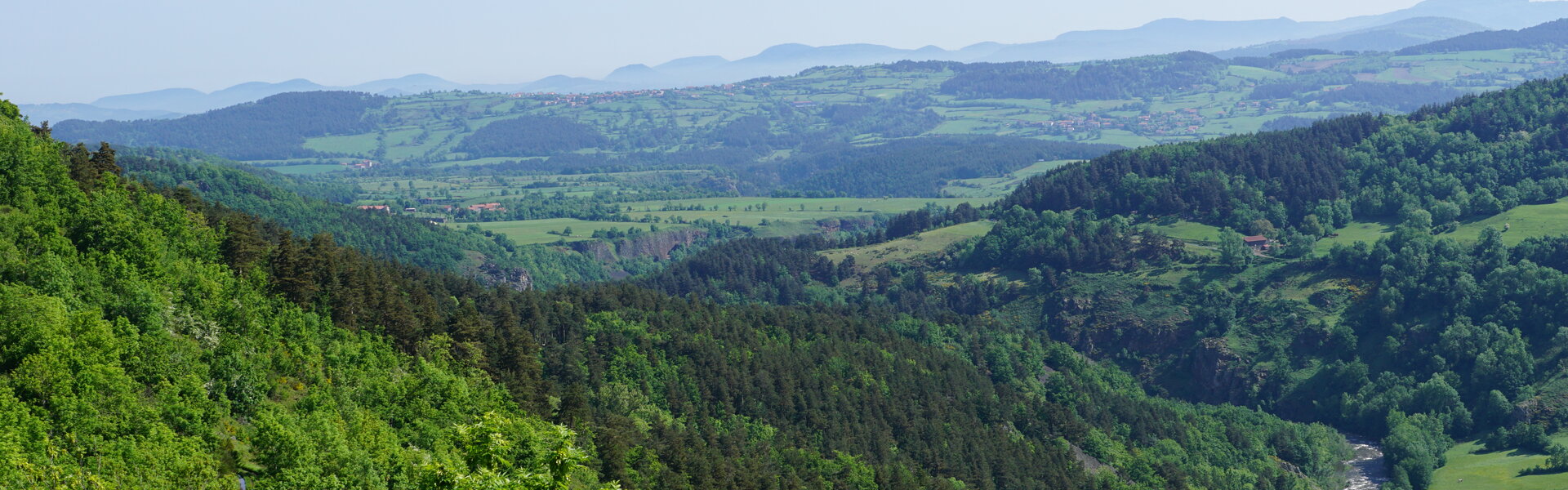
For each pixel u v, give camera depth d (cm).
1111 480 18738
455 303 18050
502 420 6131
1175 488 18925
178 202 15875
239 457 9606
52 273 11006
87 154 16250
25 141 13962
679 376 17762
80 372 9144
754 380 18338
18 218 12162
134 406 9244
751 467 14812
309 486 9188
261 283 13900
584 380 16462
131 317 10975
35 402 8819
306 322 13150
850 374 19850
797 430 17225
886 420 18600
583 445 13588
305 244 16125
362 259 17562
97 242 12775
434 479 5822
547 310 18912
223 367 10694
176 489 8381
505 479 5662
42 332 9325
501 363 15262
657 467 13825
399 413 12150
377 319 14425
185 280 12519
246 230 14950
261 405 10700
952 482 16862
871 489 15625
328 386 11688
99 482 7812
